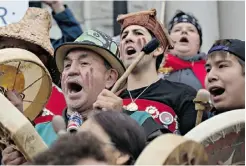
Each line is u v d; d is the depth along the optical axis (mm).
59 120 5387
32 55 5777
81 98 6156
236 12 9680
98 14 10188
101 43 6254
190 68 8328
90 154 3520
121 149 4082
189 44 8508
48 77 5902
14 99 5781
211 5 9789
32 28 6914
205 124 4703
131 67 5824
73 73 6199
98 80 6199
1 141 4852
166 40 7141
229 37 9758
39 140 4730
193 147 3844
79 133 3693
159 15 9812
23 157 4836
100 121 4188
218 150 4660
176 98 6887
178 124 6801
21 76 5863
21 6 7043
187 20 8609
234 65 6430
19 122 4734
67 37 8547
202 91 5668
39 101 5984
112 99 5559
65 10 8562
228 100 6438
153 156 3773
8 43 6828
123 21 7215
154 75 7047
